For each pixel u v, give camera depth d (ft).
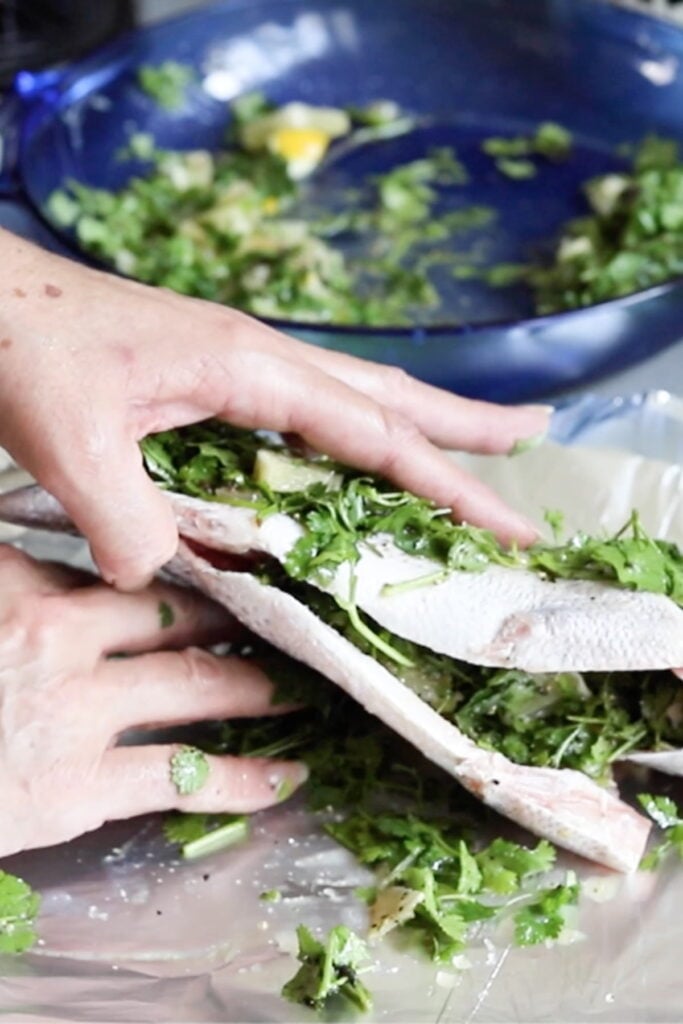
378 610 2.02
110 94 3.41
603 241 3.15
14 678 2.00
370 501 2.06
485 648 2.01
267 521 2.01
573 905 2.02
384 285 3.05
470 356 2.59
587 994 1.93
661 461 2.40
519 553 2.08
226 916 2.03
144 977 1.96
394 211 3.25
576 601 2.02
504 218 3.23
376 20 3.58
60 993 1.94
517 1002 1.92
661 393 2.52
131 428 1.99
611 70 3.43
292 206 3.29
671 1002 1.92
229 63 3.56
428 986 1.94
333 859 2.08
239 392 2.02
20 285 2.01
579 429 2.49
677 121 3.40
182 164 3.35
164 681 2.08
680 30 3.37
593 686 2.09
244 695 2.13
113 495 1.96
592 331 2.61
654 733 2.08
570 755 2.08
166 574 2.13
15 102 3.21
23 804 2.01
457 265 3.11
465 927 1.98
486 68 3.53
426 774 2.15
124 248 3.13
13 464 2.27
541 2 3.43
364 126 3.50
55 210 3.19
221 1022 1.91
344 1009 1.92
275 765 2.13
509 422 2.25
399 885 2.03
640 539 2.07
